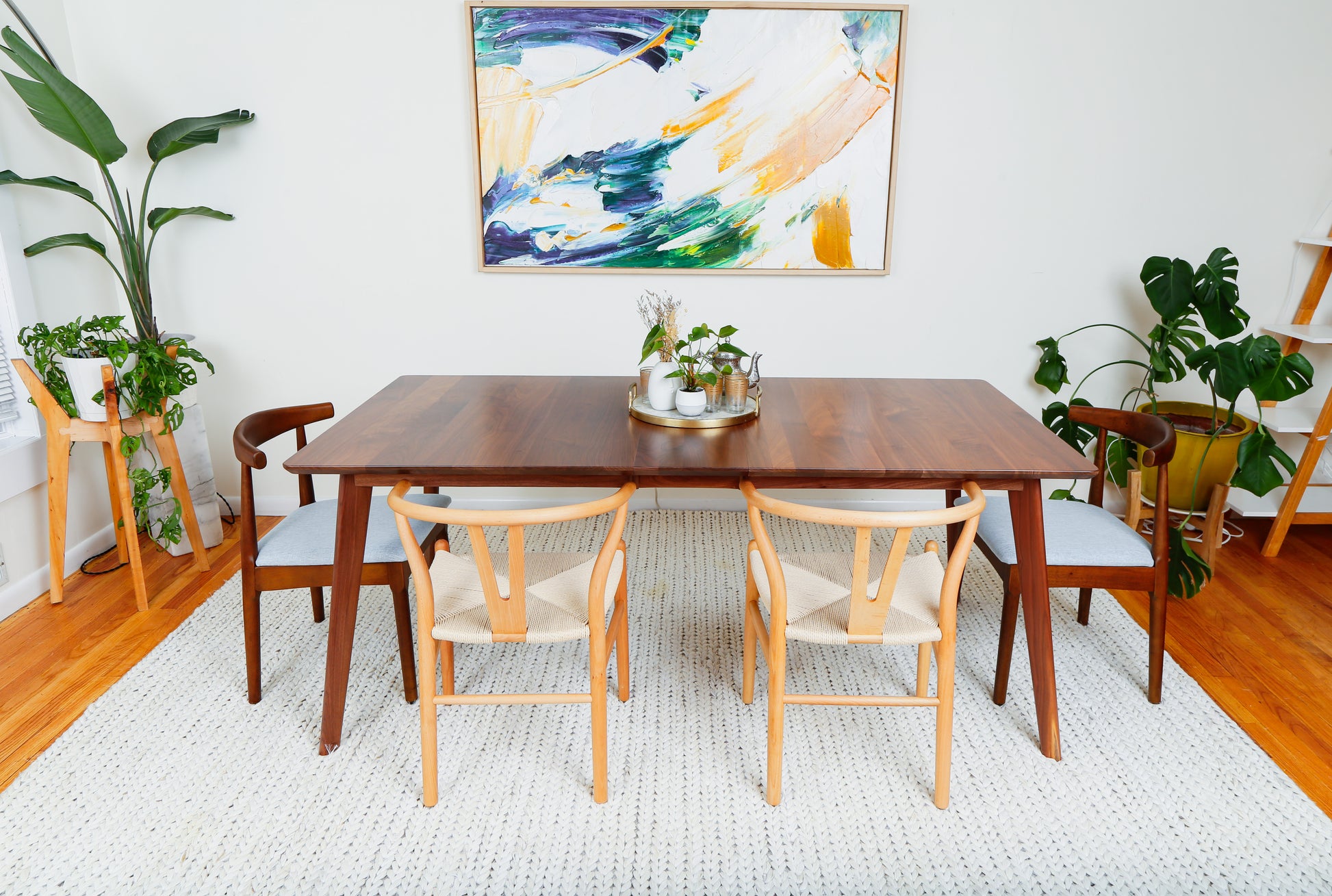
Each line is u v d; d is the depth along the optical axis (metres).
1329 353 3.21
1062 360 3.11
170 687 2.24
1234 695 2.21
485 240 3.14
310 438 3.42
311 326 3.26
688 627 2.56
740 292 3.21
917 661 2.34
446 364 3.31
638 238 3.14
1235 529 3.27
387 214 3.14
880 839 1.72
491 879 1.62
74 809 1.80
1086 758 1.96
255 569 2.07
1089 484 3.39
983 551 2.20
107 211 3.12
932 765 1.94
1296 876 1.62
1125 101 2.99
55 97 2.49
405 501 1.62
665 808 1.80
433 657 1.73
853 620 1.68
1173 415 3.24
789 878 1.62
